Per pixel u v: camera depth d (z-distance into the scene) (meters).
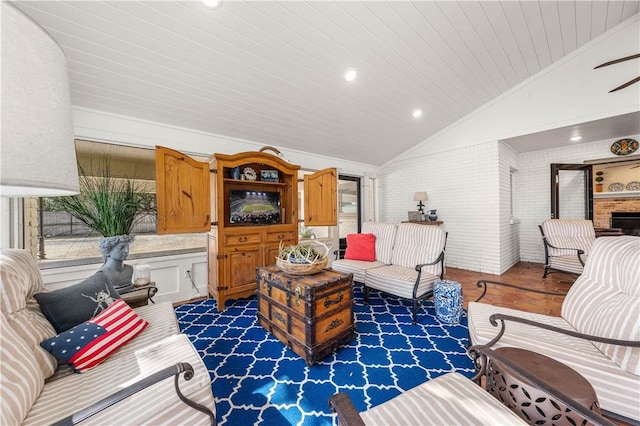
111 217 2.07
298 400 1.47
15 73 0.45
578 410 0.76
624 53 3.11
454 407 0.90
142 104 2.56
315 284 1.86
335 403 0.80
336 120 3.69
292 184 3.59
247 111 3.04
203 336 2.23
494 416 0.85
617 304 1.31
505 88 3.92
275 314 2.17
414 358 1.88
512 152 4.79
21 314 1.13
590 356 1.21
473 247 4.43
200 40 2.04
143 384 0.83
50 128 0.51
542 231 3.93
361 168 5.39
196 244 3.41
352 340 2.14
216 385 1.60
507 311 1.73
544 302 2.93
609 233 3.86
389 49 2.60
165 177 2.59
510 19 2.60
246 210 3.31
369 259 3.33
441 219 4.85
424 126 4.49
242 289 3.01
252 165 3.51
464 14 2.39
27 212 2.29
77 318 1.34
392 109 3.73
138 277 2.11
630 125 3.55
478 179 4.36
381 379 1.64
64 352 1.12
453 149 4.65
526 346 1.30
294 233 3.53
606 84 3.25
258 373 1.71
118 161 2.80
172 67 2.23
